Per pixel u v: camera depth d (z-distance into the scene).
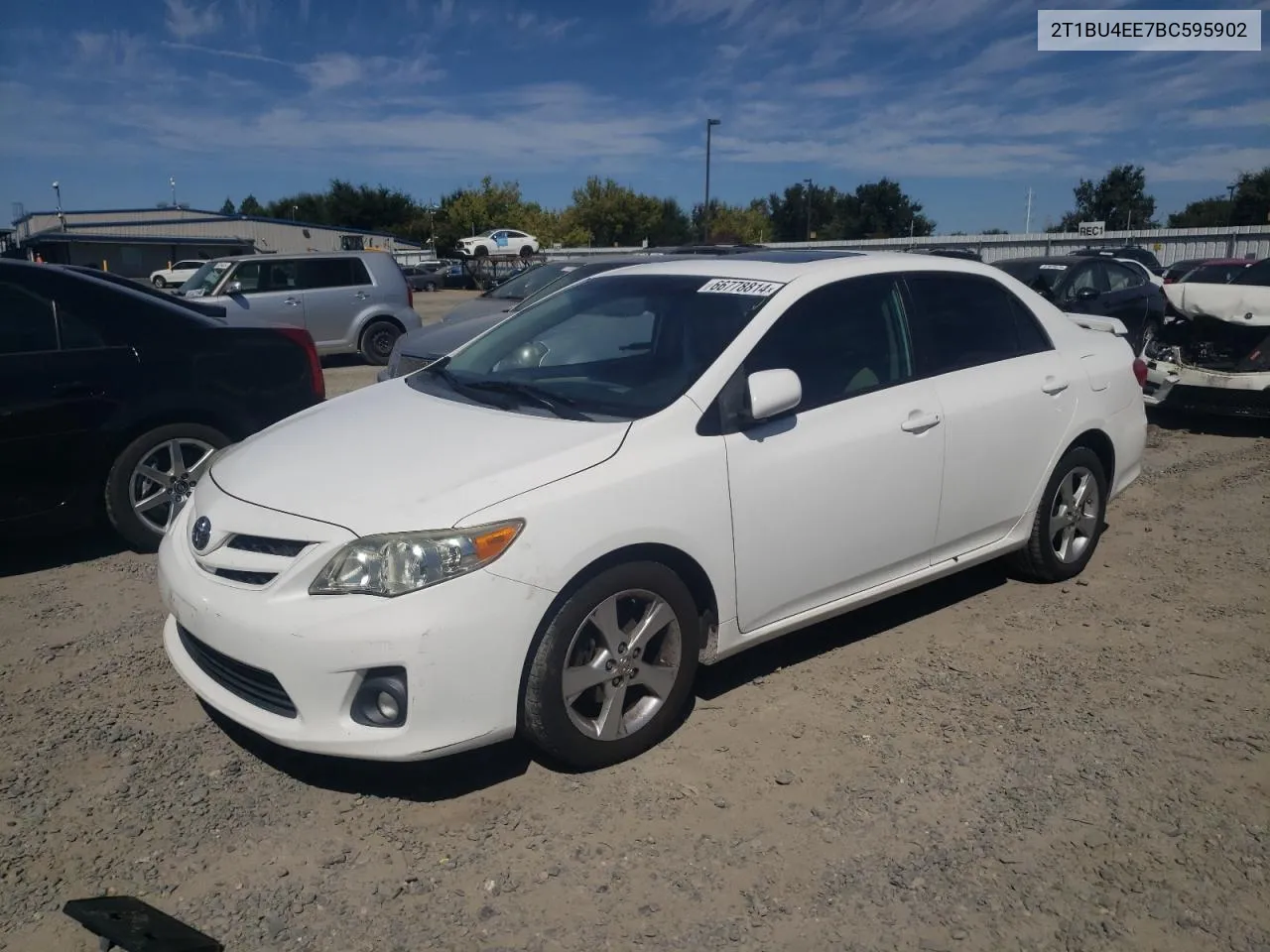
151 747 3.64
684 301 4.15
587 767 3.44
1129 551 5.84
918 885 2.90
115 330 5.52
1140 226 67.56
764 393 3.58
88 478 5.44
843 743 3.67
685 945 2.67
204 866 2.99
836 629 4.71
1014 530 4.89
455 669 3.04
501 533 3.09
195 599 3.28
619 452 3.41
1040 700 4.00
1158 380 9.34
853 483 3.99
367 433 3.73
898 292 4.42
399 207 83.00
